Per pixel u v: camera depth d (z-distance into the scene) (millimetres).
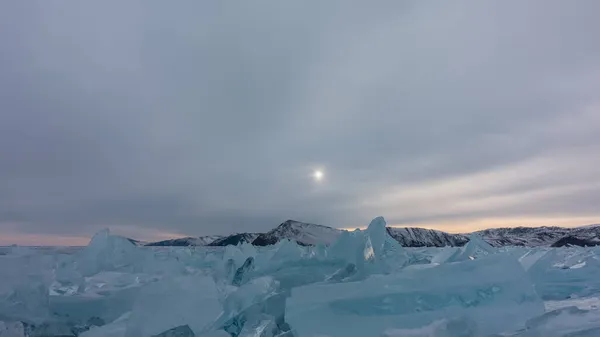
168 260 7348
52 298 4852
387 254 7055
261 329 3799
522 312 3678
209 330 3898
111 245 7539
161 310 3791
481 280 3832
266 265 6695
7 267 5367
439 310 3500
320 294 3488
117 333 3764
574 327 3275
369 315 3379
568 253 8953
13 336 4090
